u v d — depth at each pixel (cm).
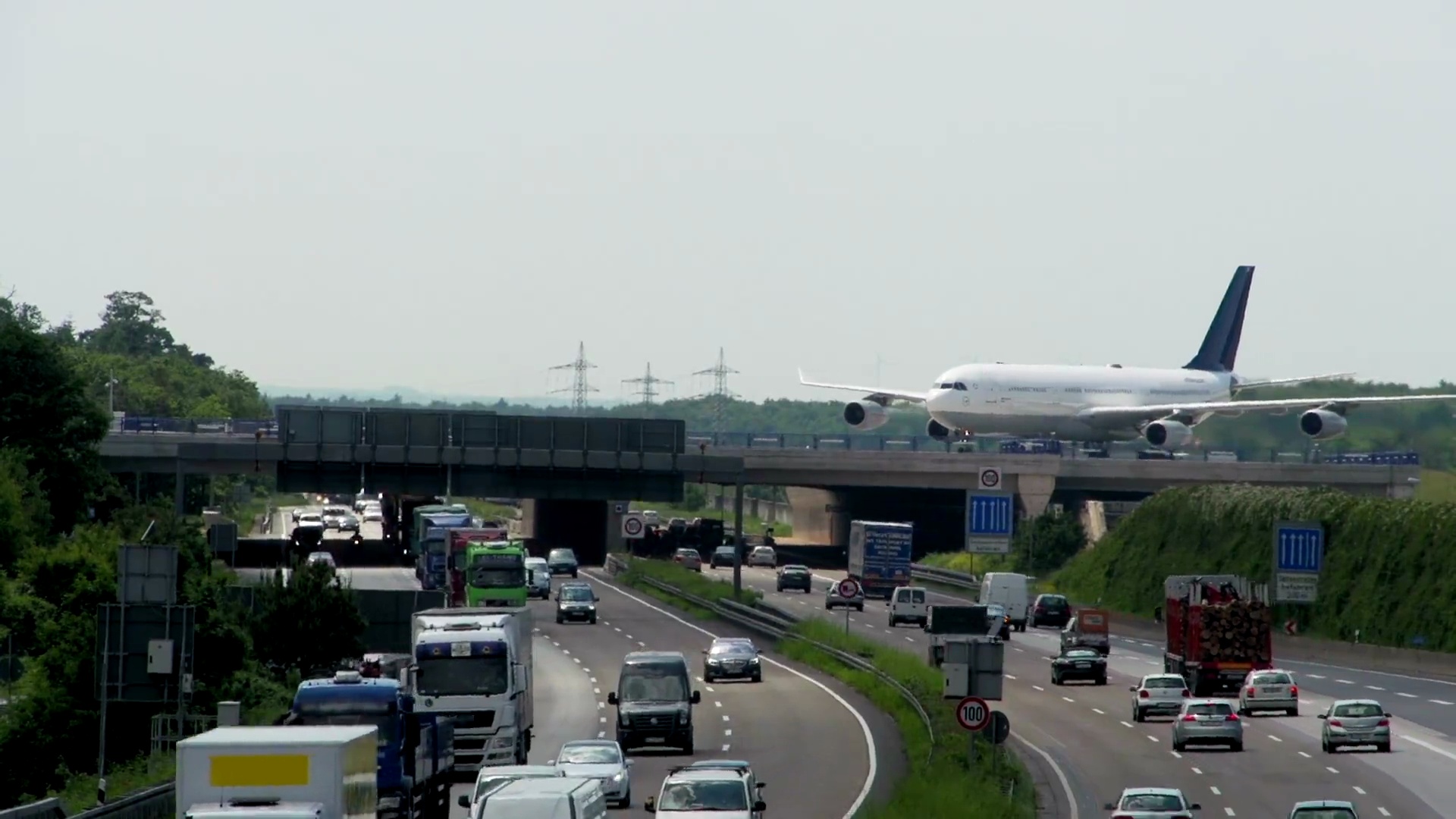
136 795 15150
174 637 16438
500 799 12700
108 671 16400
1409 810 19250
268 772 11506
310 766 11519
